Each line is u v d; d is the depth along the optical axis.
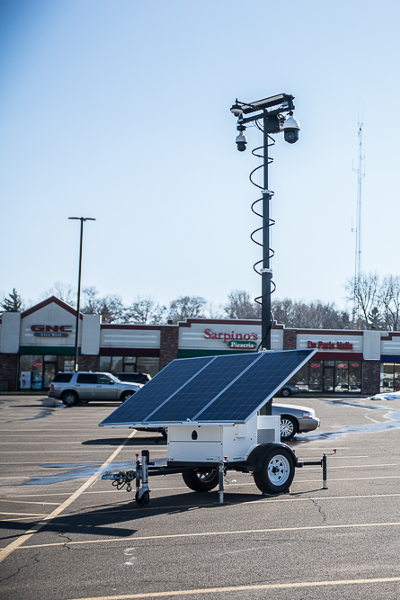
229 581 5.73
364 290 84.44
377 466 13.25
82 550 6.84
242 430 10.08
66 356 47.19
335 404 36.25
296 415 18.92
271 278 12.88
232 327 48.06
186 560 6.41
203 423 9.10
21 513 8.87
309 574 5.91
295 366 9.37
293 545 6.94
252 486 11.06
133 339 47.53
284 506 9.14
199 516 8.54
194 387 10.58
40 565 6.30
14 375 46.53
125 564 6.30
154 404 10.41
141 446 17.16
